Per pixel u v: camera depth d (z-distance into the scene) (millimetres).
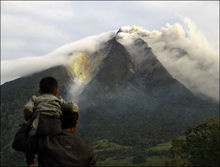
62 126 2934
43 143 2658
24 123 2863
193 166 34906
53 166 2619
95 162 2836
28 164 2725
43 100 2844
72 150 2709
